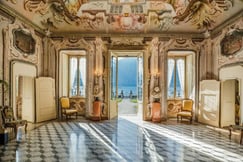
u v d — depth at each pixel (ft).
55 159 15.43
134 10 28.43
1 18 21.71
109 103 33.04
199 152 17.38
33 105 29.66
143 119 32.50
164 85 32.42
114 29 31.99
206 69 31.73
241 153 17.17
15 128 21.43
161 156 16.34
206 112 30.22
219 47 28.76
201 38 32.30
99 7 28.02
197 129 26.48
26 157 15.80
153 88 32.14
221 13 25.50
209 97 29.68
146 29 31.89
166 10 28.07
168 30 32.04
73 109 34.22
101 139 21.20
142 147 18.62
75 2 26.55
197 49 32.42
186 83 37.17
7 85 21.30
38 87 29.73
